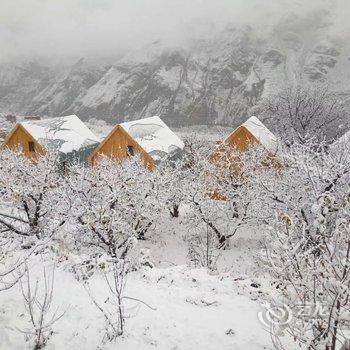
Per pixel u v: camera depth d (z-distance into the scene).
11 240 16.45
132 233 20.28
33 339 8.38
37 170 21.47
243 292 10.28
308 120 47.59
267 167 24.91
